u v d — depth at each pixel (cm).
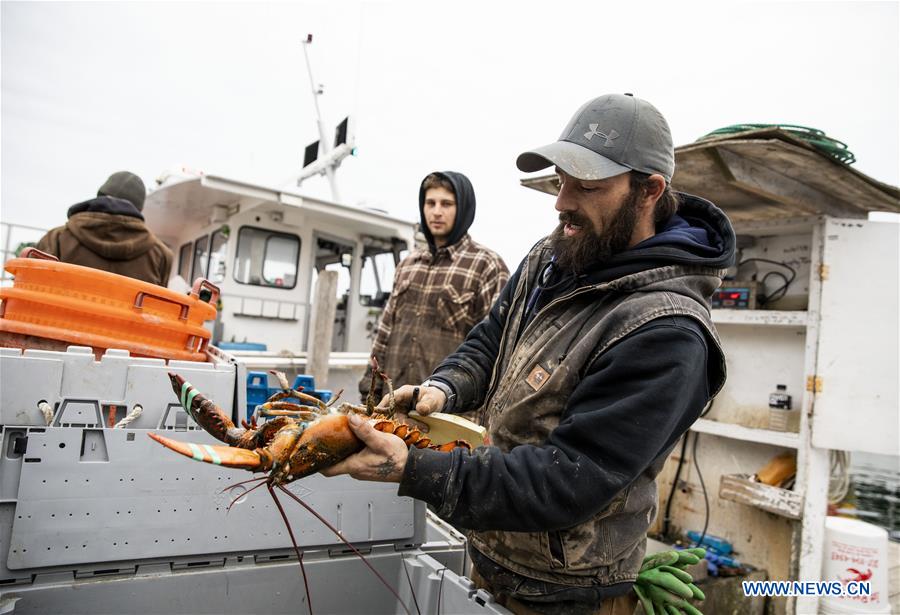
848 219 339
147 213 757
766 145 279
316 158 773
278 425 119
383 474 122
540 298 174
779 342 393
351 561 186
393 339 348
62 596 146
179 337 216
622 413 126
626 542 149
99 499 152
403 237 716
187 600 161
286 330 671
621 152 146
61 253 285
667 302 138
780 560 366
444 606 177
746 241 418
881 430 327
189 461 163
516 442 155
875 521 627
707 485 417
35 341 187
